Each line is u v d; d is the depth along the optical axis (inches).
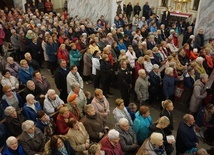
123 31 424.5
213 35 394.6
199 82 217.5
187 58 323.6
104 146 146.8
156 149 143.3
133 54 304.0
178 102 262.7
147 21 516.4
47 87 225.3
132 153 159.8
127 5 589.3
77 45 328.2
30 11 549.0
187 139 162.9
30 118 181.8
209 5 382.6
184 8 582.6
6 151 144.5
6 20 478.6
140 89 231.3
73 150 150.0
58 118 170.1
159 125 156.9
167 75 230.1
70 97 181.0
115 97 277.4
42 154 144.9
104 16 487.8
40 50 341.7
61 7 759.7
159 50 321.1
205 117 202.8
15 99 200.8
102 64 259.9
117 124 160.2
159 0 607.8
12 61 259.8
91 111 166.7
